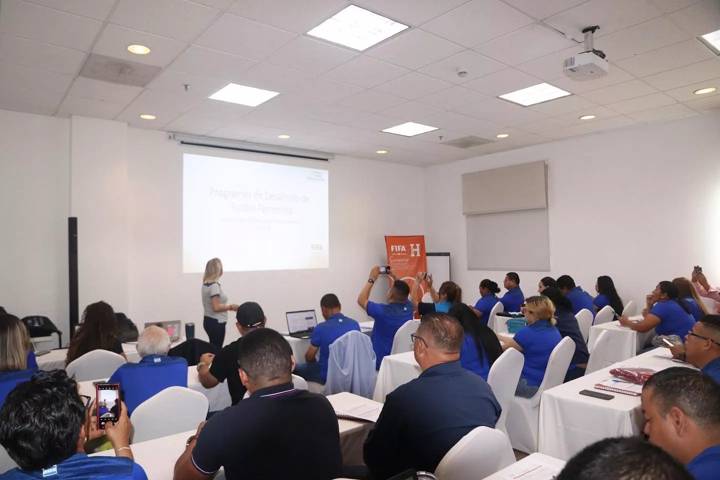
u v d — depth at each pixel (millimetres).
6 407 1059
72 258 4902
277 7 2980
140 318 5738
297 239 7188
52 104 4852
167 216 6004
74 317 4875
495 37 3463
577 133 6441
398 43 3551
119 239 5449
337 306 3748
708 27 3334
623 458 559
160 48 3561
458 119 5637
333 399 2303
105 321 3201
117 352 3232
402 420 1642
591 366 3592
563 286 5430
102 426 1541
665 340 3141
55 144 5273
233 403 2559
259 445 1326
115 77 4129
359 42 3541
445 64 3951
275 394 1418
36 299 5137
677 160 5785
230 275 6504
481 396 1719
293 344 4465
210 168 6391
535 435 3043
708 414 1139
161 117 5367
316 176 7461
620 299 5926
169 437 1845
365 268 7996
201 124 5688
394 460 1678
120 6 2945
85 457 1096
